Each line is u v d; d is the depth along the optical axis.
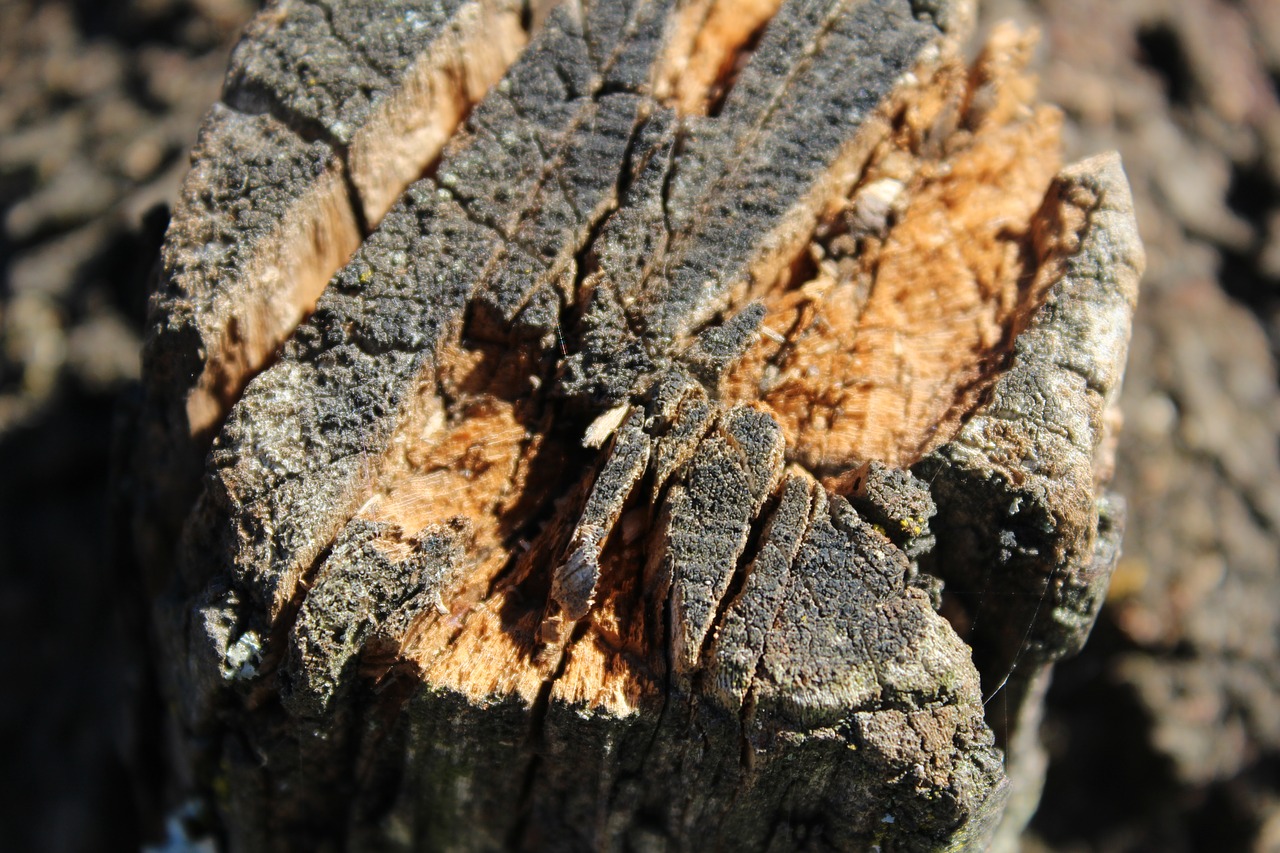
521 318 0.38
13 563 0.53
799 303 0.39
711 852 0.39
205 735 0.39
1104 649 0.49
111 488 0.42
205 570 0.39
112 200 0.56
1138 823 0.49
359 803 0.40
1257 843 0.48
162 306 0.39
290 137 0.39
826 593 0.37
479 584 0.38
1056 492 0.38
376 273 0.39
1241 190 0.62
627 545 0.38
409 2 0.39
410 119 0.39
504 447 0.39
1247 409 0.55
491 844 0.40
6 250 0.57
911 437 0.38
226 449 0.38
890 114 0.39
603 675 0.38
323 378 0.38
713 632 0.37
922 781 0.37
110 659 0.49
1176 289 0.56
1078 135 0.56
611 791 0.39
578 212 0.39
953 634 0.38
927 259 0.39
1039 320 0.38
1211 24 0.65
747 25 0.40
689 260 0.39
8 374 0.53
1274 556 0.51
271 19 0.39
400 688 0.38
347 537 0.38
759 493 0.38
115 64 0.60
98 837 0.46
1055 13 0.60
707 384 0.38
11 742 0.50
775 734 0.37
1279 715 0.49
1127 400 0.52
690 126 0.39
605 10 0.40
